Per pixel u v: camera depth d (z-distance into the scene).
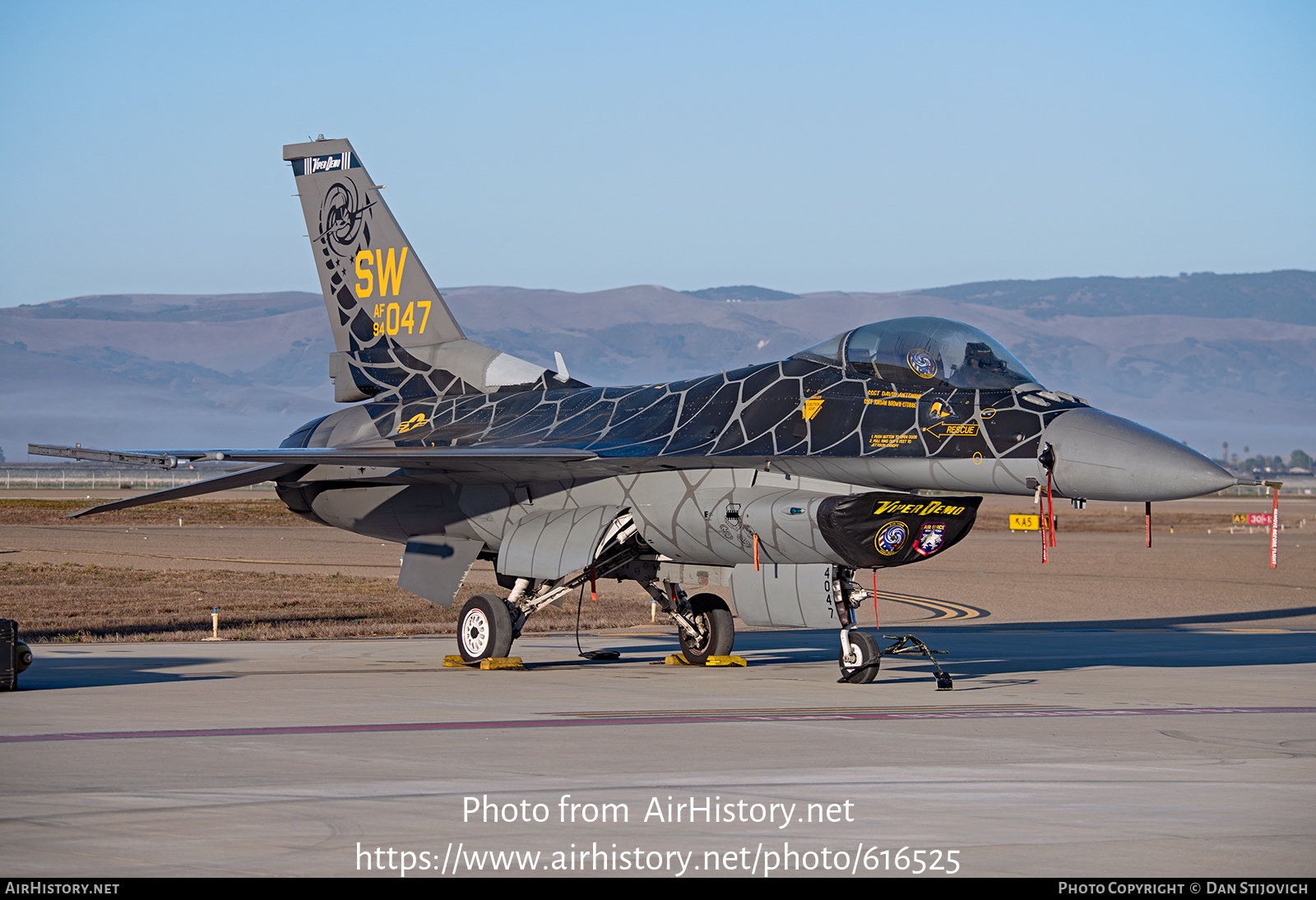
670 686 46.81
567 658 60.12
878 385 48.34
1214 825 22.78
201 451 50.03
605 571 54.84
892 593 116.94
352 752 30.38
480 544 58.97
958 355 47.66
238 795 24.91
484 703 40.88
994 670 54.81
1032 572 144.75
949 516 46.41
